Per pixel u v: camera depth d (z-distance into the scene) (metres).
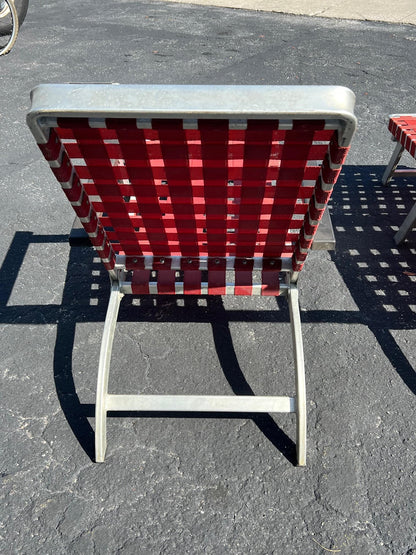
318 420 2.14
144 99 1.16
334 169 1.34
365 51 6.55
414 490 1.88
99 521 1.81
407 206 3.54
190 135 1.31
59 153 1.36
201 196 1.59
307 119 1.18
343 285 2.86
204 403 1.97
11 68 6.20
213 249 1.93
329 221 2.03
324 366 2.37
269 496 1.88
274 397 1.96
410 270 2.97
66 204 3.62
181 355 2.45
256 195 1.58
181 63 6.25
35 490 1.90
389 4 8.82
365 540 1.74
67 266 3.02
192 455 2.02
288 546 1.74
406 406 2.19
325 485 1.91
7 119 4.88
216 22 8.00
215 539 1.76
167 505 1.85
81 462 2.00
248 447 2.04
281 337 2.54
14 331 2.58
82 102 1.16
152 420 2.16
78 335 2.56
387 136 4.45
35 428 2.12
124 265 1.98
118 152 1.40
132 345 2.50
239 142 1.34
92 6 9.20
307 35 7.25
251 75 5.82
